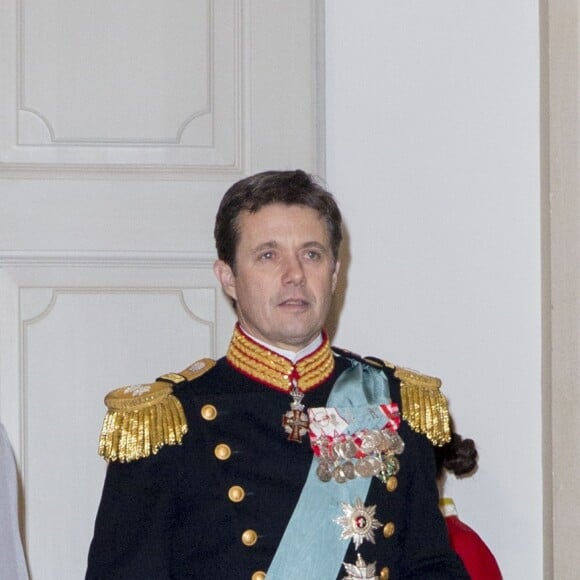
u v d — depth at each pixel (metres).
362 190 11.10
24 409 10.56
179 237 10.80
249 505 7.41
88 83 10.75
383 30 11.11
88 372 10.66
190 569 7.41
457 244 11.18
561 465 10.80
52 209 10.68
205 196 10.84
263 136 10.89
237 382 7.80
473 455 10.83
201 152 10.86
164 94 10.83
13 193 10.65
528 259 11.23
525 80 11.20
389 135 11.12
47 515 10.53
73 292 10.68
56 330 10.64
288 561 7.32
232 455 7.50
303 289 7.53
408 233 11.14
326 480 7.51
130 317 10.73
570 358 10.70
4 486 7.45
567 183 10.69
